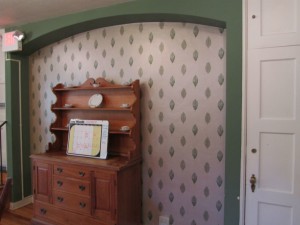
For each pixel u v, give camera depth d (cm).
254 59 193
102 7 254
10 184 141
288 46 183
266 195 193
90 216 246
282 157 188
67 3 245
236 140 202
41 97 339
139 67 270
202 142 243
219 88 234
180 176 254
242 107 197
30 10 263
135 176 261
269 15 188
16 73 331
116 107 273
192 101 246
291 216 187
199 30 241
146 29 265
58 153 288
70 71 313
